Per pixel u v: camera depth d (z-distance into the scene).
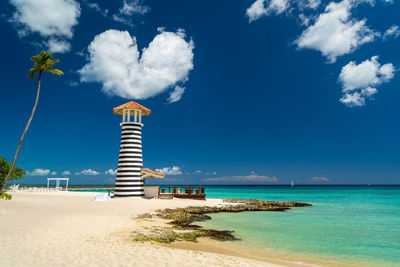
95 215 22.08
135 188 38.75
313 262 13.56
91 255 10.73
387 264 13.49
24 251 10.62
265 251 15.35
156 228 18.48
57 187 64.81
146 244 13.67
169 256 11.40
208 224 23.05
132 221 20.59
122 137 40.19
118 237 14.76
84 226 17.06
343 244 17.52
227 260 11.52
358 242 18.11
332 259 14.23
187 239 16.52
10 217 17.41
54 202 30.50
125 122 39.91
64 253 10.76
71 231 15.21
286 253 15.14
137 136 40.22
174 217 24.70
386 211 36.28
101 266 9.43
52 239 12.99
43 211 22.02
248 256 13.87
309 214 32.12
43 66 27.64
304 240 18.44
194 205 34.38
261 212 32.94
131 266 9.64
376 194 89.00
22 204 24.83
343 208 39.91
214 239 17.36
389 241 18.48
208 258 11.59
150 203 32.56
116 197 38.47
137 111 42.25
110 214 23.19
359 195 82.12
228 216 28.67
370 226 24.20
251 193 96.50
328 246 16.94
